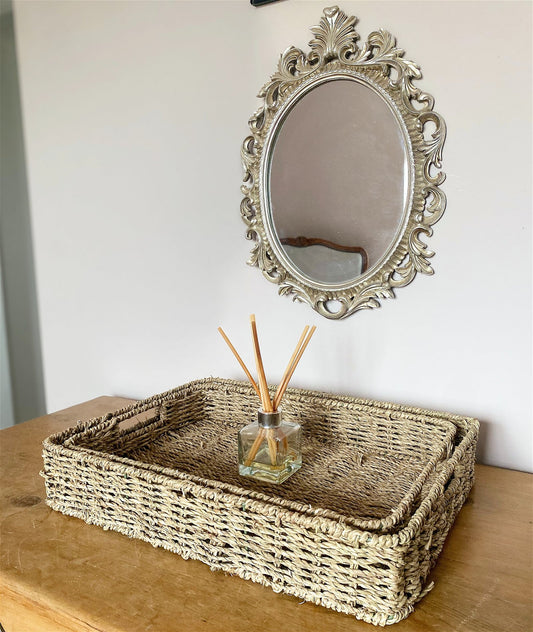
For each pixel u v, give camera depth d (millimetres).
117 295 1604
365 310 1203
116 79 1479
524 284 1030
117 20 1447
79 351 1728
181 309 1488
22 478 1071
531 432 1065
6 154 1752
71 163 1615
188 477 809
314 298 1236
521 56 977
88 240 1629
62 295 1727
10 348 1881
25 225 1760
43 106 1638
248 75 1271
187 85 1363
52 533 867
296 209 1232
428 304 1131
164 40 1380
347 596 669
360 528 670
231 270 1380
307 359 1301
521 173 1005
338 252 1195
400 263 1128
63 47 1561
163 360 1554
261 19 1232
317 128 1179
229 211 1354
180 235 1449
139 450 1106
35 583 736
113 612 678
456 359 1119
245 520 728
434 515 720
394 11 1073
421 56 1060
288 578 709
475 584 719
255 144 1265
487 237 1051
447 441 919
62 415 1461
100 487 870
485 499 953
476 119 1028
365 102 1116
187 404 1255
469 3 1007
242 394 1251
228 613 674
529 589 708
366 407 1091
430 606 677
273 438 942
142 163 1479
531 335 1037
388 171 1111
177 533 800
